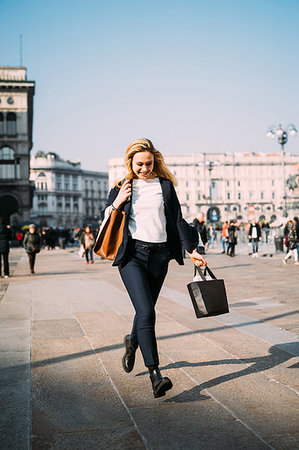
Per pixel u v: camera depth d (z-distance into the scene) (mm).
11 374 3625
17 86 52375
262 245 30719
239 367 3684
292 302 7051
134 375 3561
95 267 15859
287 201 31562
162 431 2551
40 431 2580
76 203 119562
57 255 26312
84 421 2707
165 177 3281
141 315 2969
